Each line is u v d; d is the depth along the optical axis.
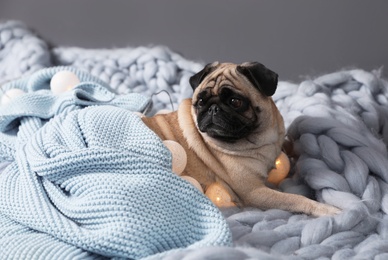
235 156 1.45
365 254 1.14
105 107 1.42
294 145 1.64
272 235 1.21
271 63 1.98
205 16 2.08
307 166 1.53
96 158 1.21
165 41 2.18
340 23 1.86
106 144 1.29
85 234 1.08
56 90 1.73
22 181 1.25
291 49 1.94
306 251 1.15
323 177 1.46
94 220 1.12
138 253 1.06
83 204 1.14
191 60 2.12
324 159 1.53
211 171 1.47
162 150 1.28
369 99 1.77
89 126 1.32
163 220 1.12
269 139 1.47
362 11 1.82
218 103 1.40
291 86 1.87
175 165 1.37
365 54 1.84
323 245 1.19
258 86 1.41
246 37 2.01
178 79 2.06
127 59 2.14
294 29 1.93
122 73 2.14
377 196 1.41
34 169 1.24
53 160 1.22
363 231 1.29
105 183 1.17
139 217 1.10
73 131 1.32
